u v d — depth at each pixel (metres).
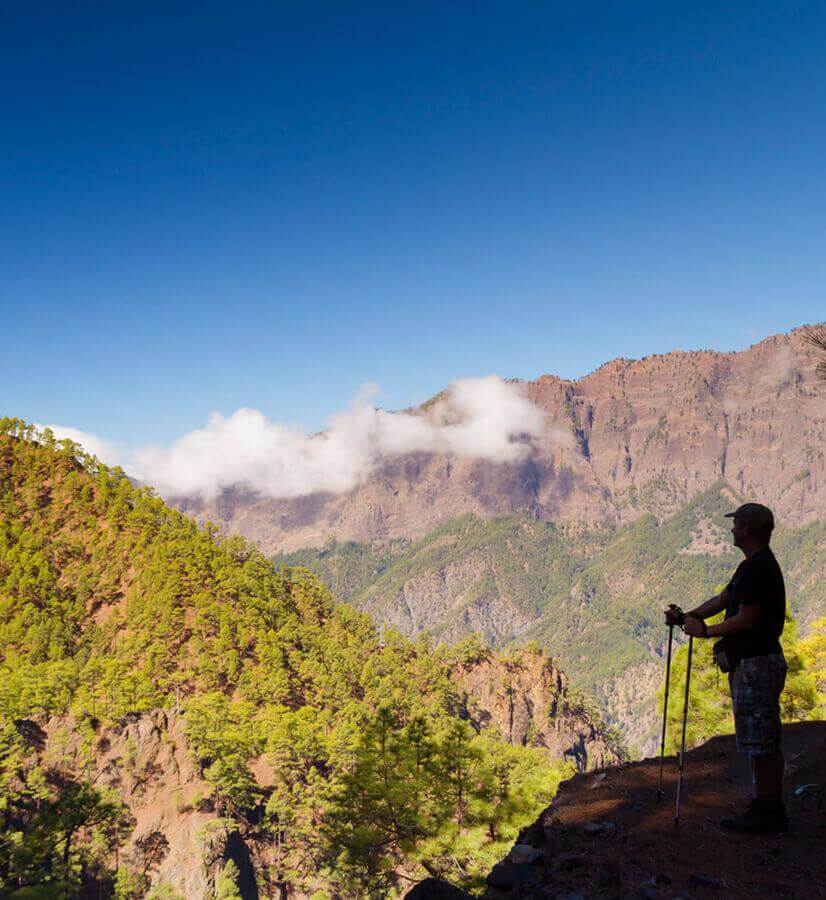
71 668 104.69
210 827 84.62
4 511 160.25
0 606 126.94
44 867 66.94
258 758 98.38
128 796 86.81
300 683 126.69
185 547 156.75
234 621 132.62
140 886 77.31
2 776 81.06
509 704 169.62
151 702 99.12
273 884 86.31
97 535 157.62
